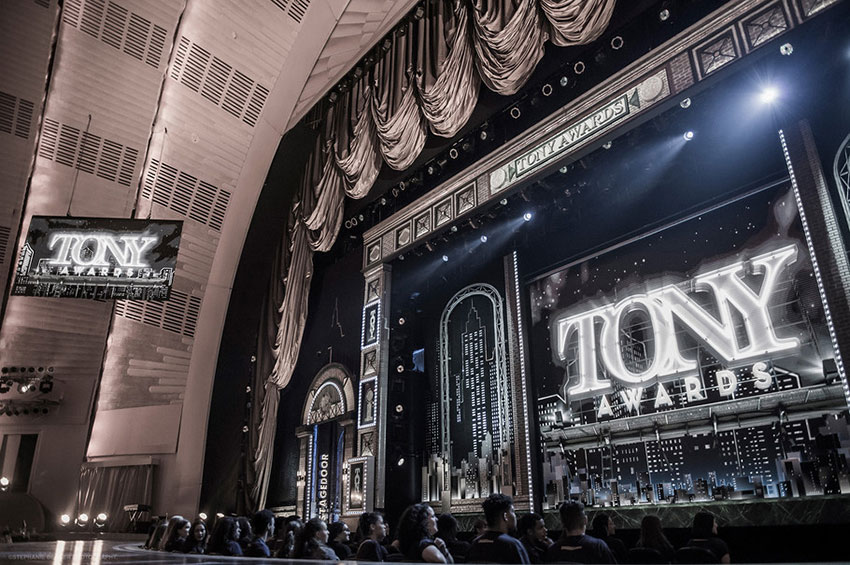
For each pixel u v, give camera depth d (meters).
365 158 14.43
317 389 16.00
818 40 8.14
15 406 16.48
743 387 8.81
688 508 9.02
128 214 16.34
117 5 14.33
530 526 5.87
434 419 13.67
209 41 15.16
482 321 13.23
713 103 9.37
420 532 4.48
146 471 16.44
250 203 17.41
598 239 11.41
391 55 14.06
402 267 15.04
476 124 12.66
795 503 7.99
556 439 11.08
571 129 10.92
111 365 17.38
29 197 15.42
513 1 10.79
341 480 14.43
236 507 16.45
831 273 7.95
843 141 8.14
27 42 13.97
